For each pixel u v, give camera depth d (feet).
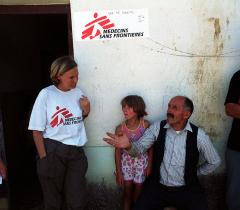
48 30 19.47
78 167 10.19
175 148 10.06
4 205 11.97
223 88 11.74
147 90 11.63
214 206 12.03
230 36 11.39
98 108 11.68
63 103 9.91
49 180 9.87
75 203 10.28
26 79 17.97
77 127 10.14
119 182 11.26
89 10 11.00
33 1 11.03
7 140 15.03
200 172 10.55
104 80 11.49
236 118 10.36
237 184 10.62
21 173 15.66
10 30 16.49
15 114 16.40
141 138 10.46
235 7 11.20
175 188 10.11
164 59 11.44
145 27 11.19
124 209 11.26
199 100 11.81
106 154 12.01
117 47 11.28
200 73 11.60
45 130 9.88
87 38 11.17
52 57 19.97
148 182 10.49
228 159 10.73
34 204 13.00
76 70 9.71
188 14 11.16
